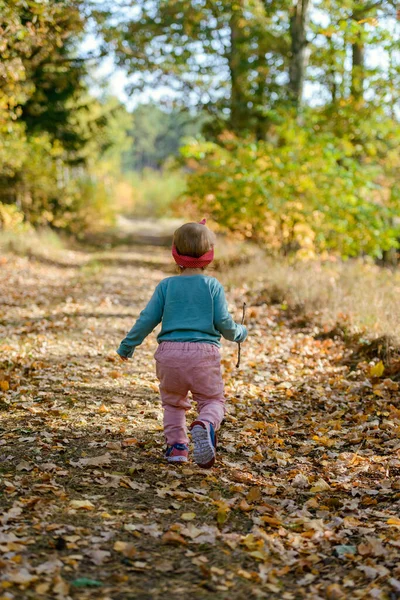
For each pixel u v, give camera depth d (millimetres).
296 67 18203
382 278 11070
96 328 9211
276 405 5891
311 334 8602
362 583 2809
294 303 10242
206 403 3996
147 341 8555
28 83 15359
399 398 5812
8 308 10422
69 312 10398
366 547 3084
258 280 12641
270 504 3678
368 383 6266
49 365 6840
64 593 2527
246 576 2811
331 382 6527
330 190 13680
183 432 4168
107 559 2861
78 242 28016
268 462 4410
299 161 13906
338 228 13586
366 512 3580
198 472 4090
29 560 2771
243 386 6449
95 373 6660
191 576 2797
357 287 9992
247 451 4645
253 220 15758
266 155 14273
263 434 5023
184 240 4035
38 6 9797
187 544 3076
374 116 15477
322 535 3260
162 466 4156
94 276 15656
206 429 3771
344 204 13609
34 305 10859
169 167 25547
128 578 2723
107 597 2557
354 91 16453
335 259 13391
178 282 4047
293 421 5434
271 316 9914
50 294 12359
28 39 10375
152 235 39344
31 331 8719
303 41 18062
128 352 4051
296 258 13750
